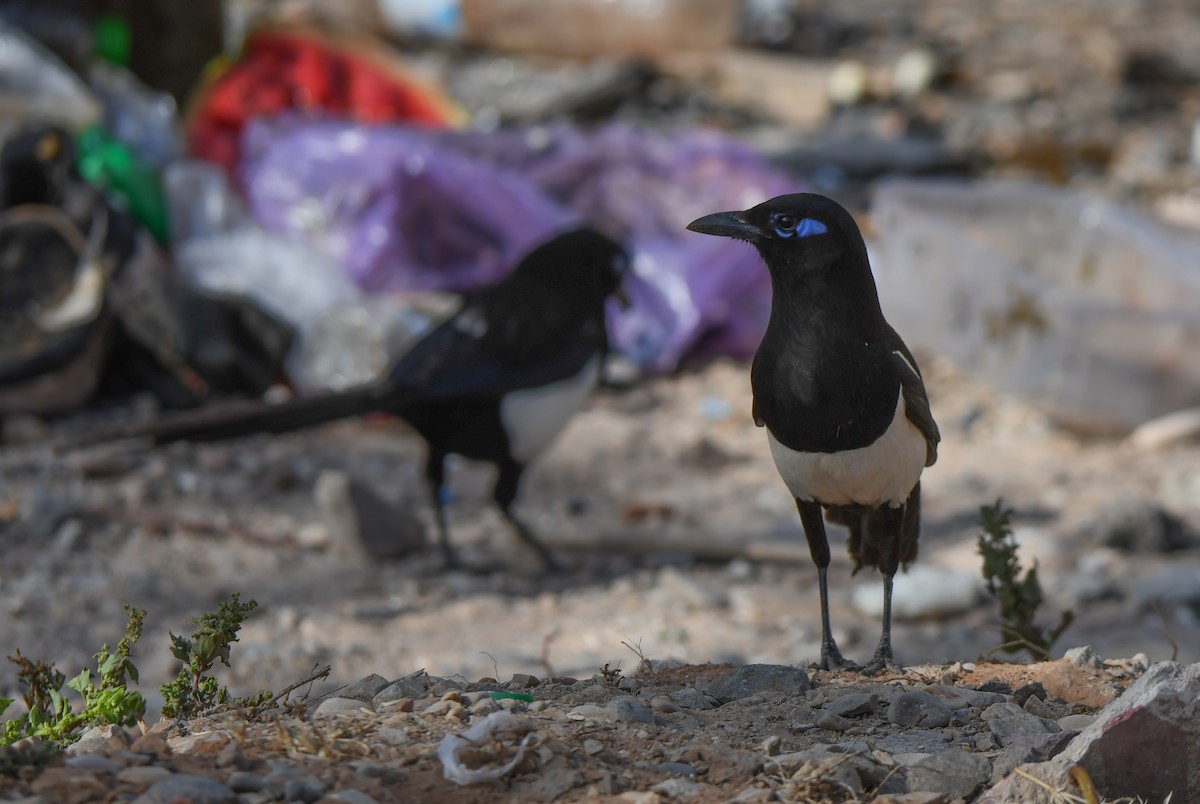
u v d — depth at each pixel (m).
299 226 14.87
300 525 11.38
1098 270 15.18
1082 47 27.70
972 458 13.07
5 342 12.81
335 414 10.32
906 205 15.45
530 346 10.12
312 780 4.25
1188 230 15.79
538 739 4.55
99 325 13.04
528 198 15.36
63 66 15.34
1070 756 4.46
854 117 23.19
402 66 17.83
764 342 5.52
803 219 5.29
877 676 5.77
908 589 9.84
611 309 15.22
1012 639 7.00
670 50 24.56
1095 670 5.86
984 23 29.56
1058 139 22.12
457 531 11.50
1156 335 13.29
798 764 4.53
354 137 15.03
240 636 9.18
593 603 10.07
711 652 9.01
